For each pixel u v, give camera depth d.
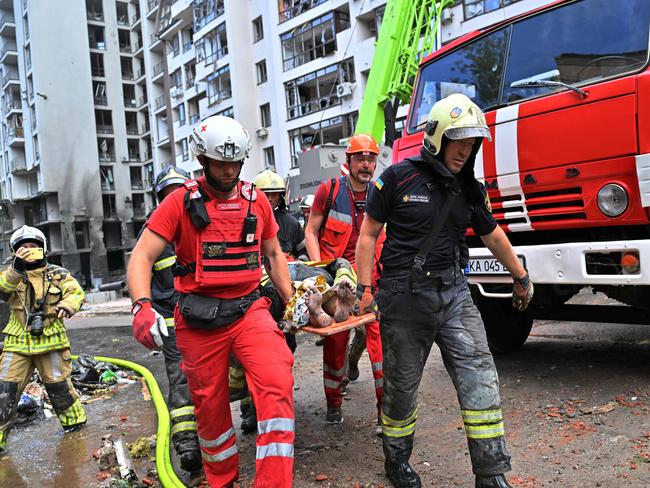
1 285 4.50
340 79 27.33
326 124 28.14
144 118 53.03
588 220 3.92
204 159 2.68
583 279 3.92
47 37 45.56
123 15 52.19
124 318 15.87
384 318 2.93
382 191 2.85
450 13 20.66
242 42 32.94
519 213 4.34
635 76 3.64
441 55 5.38
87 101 47.12
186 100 40.53
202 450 2.90
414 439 3.77
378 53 10.38
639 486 2.77
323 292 3.11
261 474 2.44
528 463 3.19
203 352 2.79
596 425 3.57
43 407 5.67
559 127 4.02
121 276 45.81
